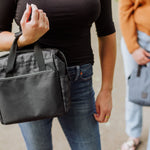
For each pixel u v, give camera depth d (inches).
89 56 40.2
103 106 43.9
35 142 44.1
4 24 36.5
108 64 44.3
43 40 37.6
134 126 73.7
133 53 60.7
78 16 35.4
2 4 35.3
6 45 35.6
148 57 58.7
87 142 45.1
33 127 42.8
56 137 81.5
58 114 35.7
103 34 43.4
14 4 36.1
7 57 35.3
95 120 45.3
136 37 60.1
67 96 36.3
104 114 44.3
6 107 35.1
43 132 43.5
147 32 57.9
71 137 45.9
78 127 43.8
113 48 44.4
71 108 42.1
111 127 84.3
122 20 60.2
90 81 41.7
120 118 87.9
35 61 34.9
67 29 36.2
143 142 77.6
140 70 60.2
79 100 41.5
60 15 35.0
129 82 61.9
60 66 34.9
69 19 35.3
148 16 55.7
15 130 84.7
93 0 35.9
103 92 44.5
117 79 109.0
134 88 60.8
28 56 34.9
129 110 72.5
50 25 35.7
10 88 34.3
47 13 35.0
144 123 84.8
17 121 35.9
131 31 59.4
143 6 56.2
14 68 34.7
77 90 40.6
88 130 44.3
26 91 34.6
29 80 34.2
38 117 35.5
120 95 99.3
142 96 59.6
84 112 42.5
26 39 33.2
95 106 45.1
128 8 58.5
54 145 78.7
